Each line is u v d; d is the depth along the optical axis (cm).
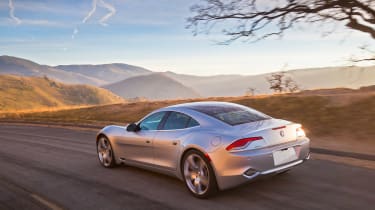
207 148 517
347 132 989
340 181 578
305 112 1269
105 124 1792
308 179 598
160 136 612
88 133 1469
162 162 617
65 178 725
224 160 500
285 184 577
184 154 563
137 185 636
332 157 755
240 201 514
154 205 529
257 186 574
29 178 748
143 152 657
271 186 570
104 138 779
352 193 518
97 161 868
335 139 962
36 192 641
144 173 714
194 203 524
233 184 503
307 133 1056
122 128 730
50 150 1100
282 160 516
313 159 742
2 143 1377
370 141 885
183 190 591
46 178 738
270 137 510
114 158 755
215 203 515
